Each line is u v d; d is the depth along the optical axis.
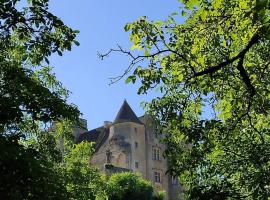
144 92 12.30
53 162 24.81
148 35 12.37
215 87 13.99
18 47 15.22
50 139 24.75
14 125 19.09
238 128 13.95
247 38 12.62
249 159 13.45
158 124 14.28
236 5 12.20
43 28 13.63
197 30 13.30
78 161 28.95
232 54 13.20
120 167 97.31
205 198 11.87
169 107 14.04
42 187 15.95
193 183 14.21
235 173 14.10
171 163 14.12
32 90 19.11
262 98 13.41
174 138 14.38
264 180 11.50
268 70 13.66
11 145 15.70
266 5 7.66
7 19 13.05
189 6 10.84
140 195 72.62
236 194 11.96
